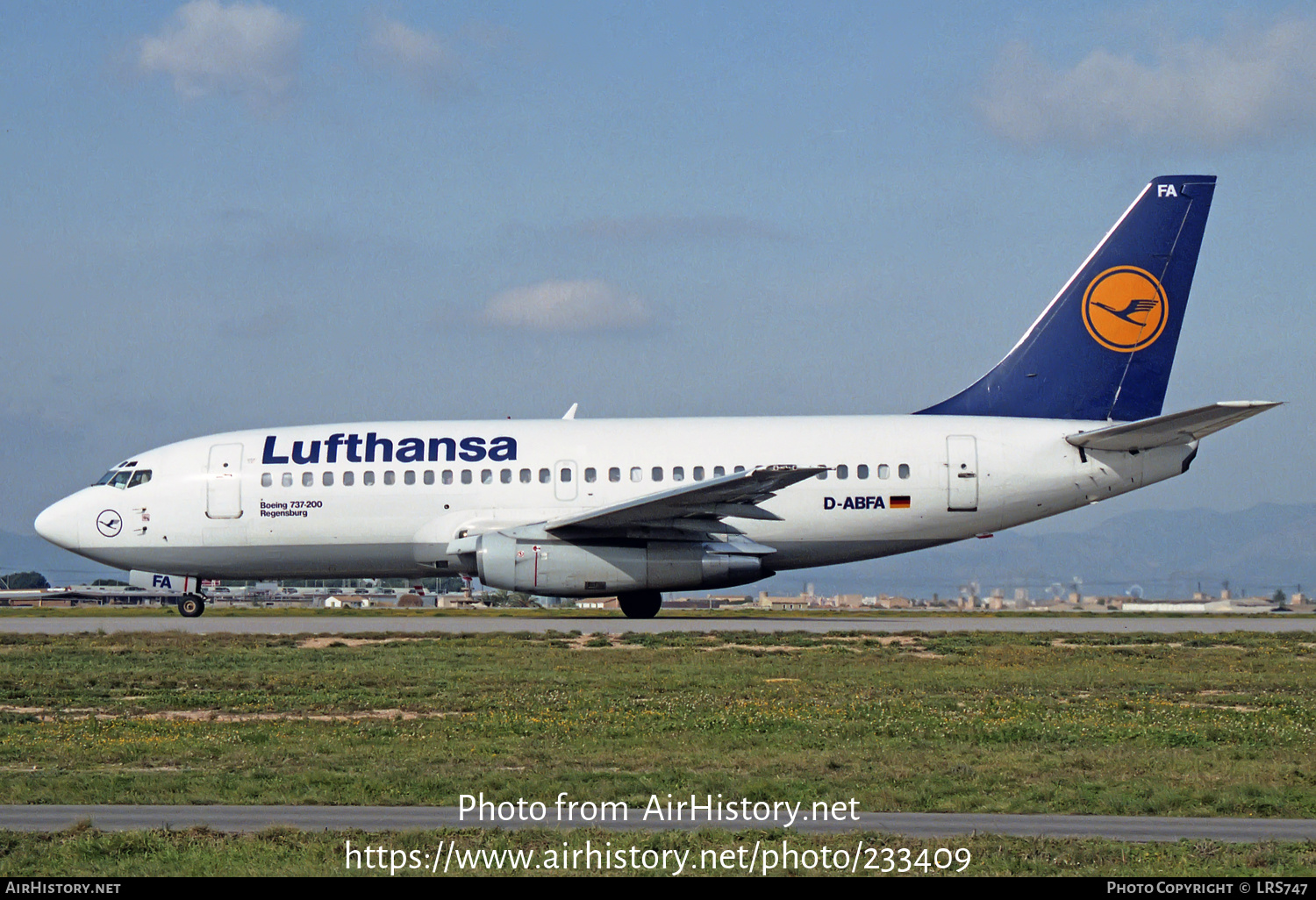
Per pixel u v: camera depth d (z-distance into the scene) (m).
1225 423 62.34
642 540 64.81
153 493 68.56
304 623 67.94
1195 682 42.62
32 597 148.50
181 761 28.05
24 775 26.41
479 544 64.44
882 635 57.97
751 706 36.31
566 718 34.12
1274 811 23.55
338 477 67.69
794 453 66.50
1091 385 68.31
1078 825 22.66
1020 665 47.25
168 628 64.62
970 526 66.62
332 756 28.61
